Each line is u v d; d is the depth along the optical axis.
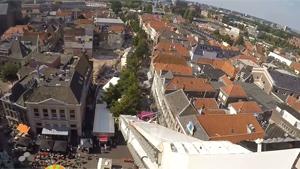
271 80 104.19
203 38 169.75
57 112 68.38
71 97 68.44
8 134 70.25
